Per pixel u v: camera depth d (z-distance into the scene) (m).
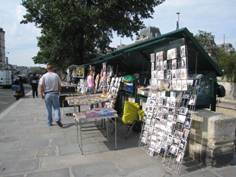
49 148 6.73
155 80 6.18
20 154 6.34
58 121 9.09
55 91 9.19
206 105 7.10
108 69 10.79
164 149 5.56
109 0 17.97
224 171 5.01
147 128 6.26
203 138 5.32
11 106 16.14
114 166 5.42
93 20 17.84
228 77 31.81
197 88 5.92
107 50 20.98
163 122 5.61
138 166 5.38
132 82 8.36
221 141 5.18
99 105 9.02
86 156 6.06
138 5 19.91
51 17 18.89
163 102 5.74
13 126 9.55
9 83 42.31
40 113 12.51
